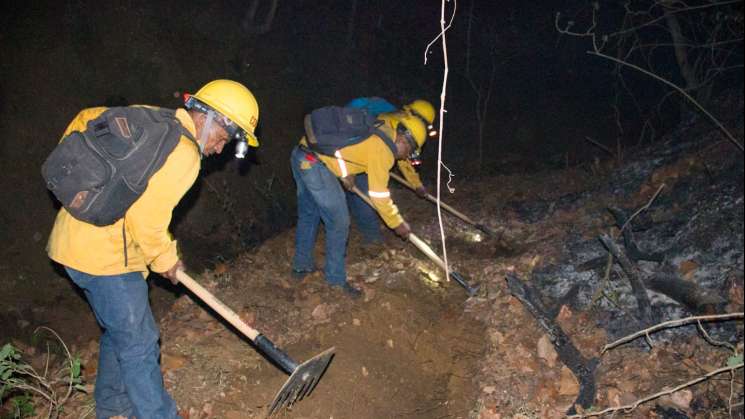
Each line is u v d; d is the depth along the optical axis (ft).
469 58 32.60
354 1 28.66
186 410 11.47
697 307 12.46
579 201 20.02
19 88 18.52
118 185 8.47
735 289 12.55
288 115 24.84
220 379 12.26
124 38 21.97
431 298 15.87
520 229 19.56
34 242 16.29
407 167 18.33
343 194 15.07
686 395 10.80
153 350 9.85
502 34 34.19
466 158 27.78
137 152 8.53
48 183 8.54
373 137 14.08
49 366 13.37
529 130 29.76
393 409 11.80
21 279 15.43
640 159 20.43
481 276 16.61
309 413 11.45
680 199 16.63
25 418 11.44
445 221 20.66
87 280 9.45
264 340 10.34
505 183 24.03
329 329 14.05
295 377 10.14
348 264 17.76
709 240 14.29
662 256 14.43
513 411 11.23
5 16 19.42
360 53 29.55
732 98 20.47
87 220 8.66
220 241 19.12
